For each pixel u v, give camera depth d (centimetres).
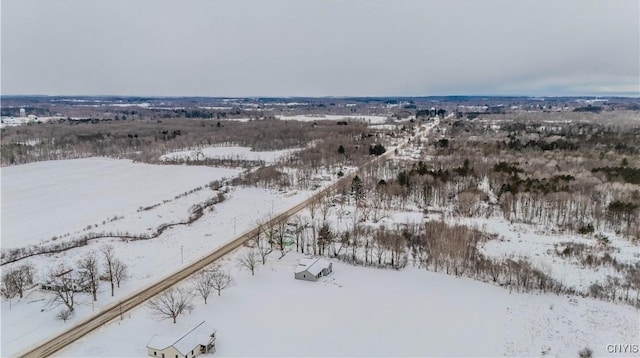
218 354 5547
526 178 12306
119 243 9288
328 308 6694
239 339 5872
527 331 6153
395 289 7325
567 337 6022
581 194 11062
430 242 8812
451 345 5809
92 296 6906
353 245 8925
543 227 10056
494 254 8581
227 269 8006
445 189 12244
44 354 5444
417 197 12319
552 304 6850
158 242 9406
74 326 6081
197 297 6956
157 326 6119
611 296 7025
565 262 8238
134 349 5584
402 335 6012
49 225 10794
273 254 8756
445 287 7406
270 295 7094
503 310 6688
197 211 11719
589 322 6362
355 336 5978
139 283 7438
